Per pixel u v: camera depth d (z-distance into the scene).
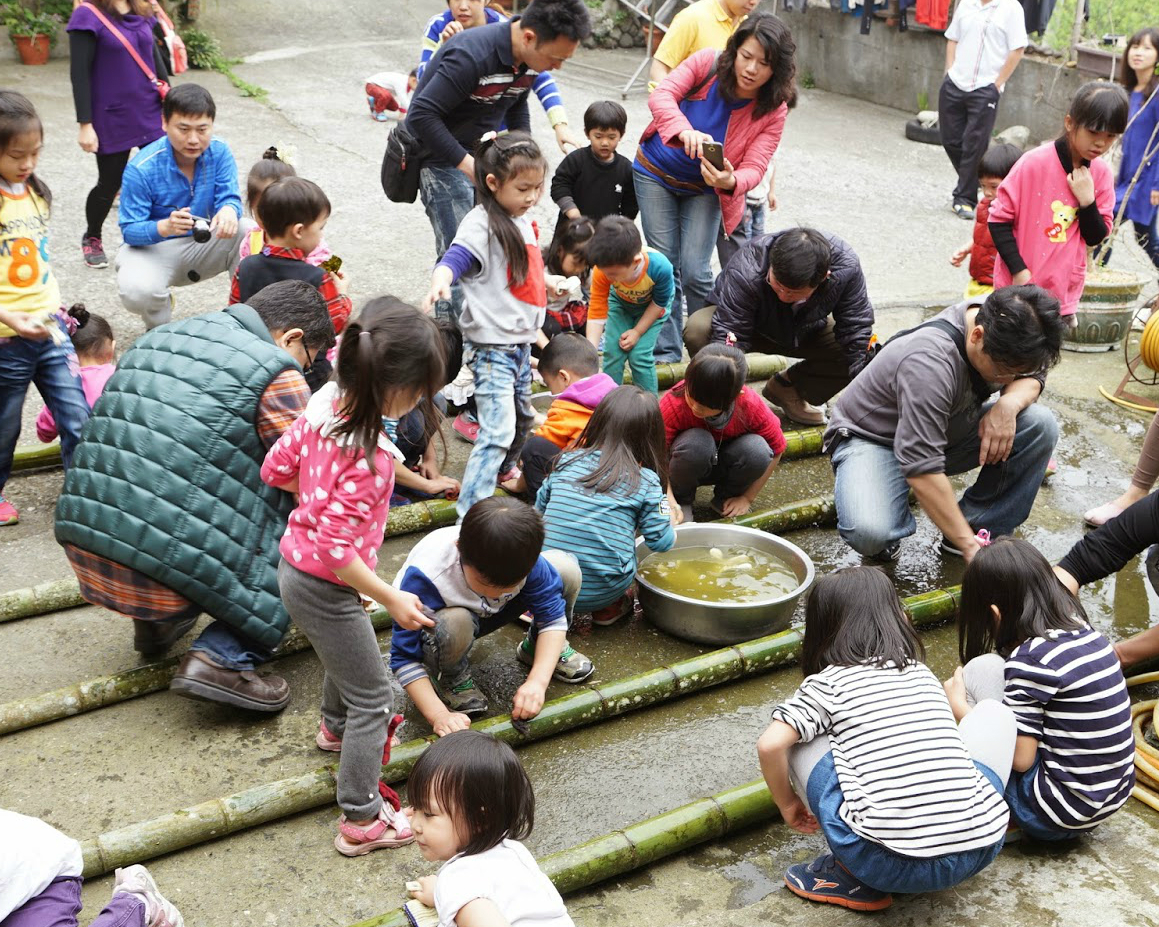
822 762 2.59
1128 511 3.31
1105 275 6.18
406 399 2.43
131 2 5.92
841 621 2.66
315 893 2.70
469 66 4.25
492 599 3.09
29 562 3.86
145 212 4.86
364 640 2.72
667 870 2.85
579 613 3.67
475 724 3.14
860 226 7.74
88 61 5.73
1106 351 6.24
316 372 4.09
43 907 2.05
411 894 2.69
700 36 5.43
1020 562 2.81
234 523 3.07
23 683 3.31
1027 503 4.15
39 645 3.50
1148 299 6.65
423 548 3.09
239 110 9.30
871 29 11.49
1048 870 2.79
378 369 2.35
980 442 4.01
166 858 2.79
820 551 4.32
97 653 3.47
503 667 3.53
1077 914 2.64
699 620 3.59
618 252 4.32
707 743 3.29
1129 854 2.87
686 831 2.84
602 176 5.75
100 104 5.84
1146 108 6.59
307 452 2.58
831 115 11.10
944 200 8.51
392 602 2.61
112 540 3.03
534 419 4.48
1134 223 6.87
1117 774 2.73
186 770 3.03
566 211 5.67
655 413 3.62
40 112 8.73
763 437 4.28
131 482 3.02
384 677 2.79
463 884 2.10
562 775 3.12
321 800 2.94
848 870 2.59
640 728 3.34
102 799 2.91
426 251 6.55
